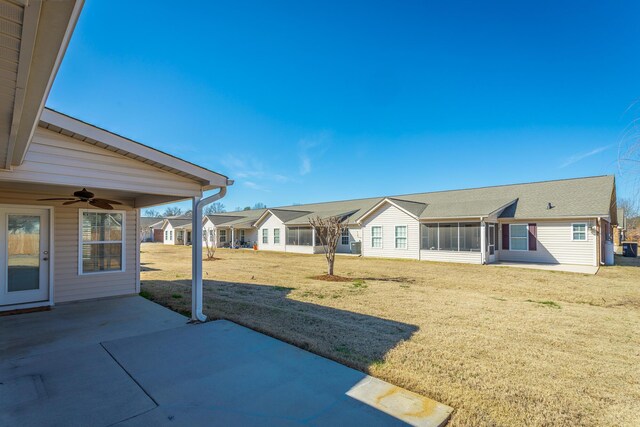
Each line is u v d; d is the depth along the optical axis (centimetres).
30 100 229
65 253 734
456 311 671
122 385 341
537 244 1661
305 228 2477
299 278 1158
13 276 657
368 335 510
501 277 1184
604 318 625
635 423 285
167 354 427
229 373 370
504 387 345
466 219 1659
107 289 786
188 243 4078
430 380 358
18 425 271
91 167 486
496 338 502
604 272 1320
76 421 276
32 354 429
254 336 500
